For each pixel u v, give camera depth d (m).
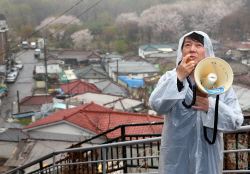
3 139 14.69
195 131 1.50
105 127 11.41
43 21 83.62
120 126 3.68
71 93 33.44
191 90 1.51
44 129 12.52
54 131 12.17
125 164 3.87
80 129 11.62
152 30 75.56
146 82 37.62
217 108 1.42
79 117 12.11
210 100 1.46
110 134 10.99
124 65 44.78
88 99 26.70
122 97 27.09
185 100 1.52
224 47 53.88
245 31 65.88
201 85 1.35
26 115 25.59
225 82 1.37
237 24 67.44
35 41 75.00
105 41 75.94
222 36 67.75
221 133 1.59
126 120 11.72
